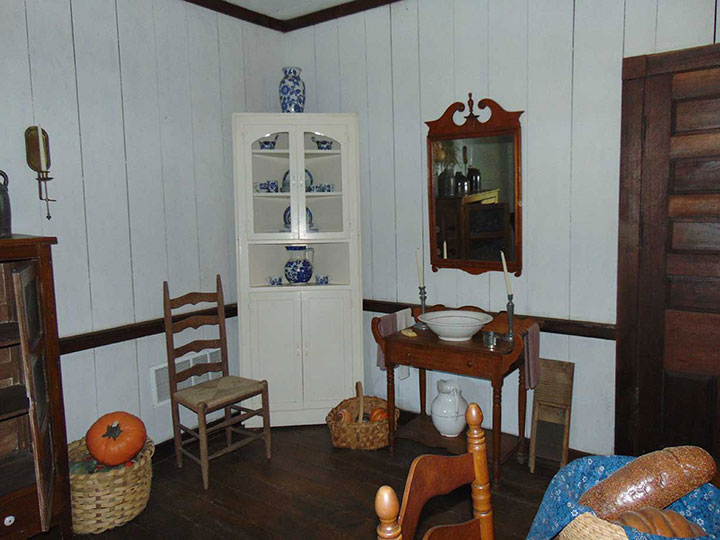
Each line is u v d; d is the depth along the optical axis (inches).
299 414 138.6
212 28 135.6
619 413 111.6
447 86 128.7
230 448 114.0
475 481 49.5
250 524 96.3
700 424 103.8
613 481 47.2
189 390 116.3
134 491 97.5
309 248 147.7
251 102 147.0
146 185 121.3
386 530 35.8
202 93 133.6
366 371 150.6
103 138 112.7
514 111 119.1
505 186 121.3
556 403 113.7
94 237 111.8
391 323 124.3
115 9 113.7
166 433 127.1
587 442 116.5
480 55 123.0
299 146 134.2
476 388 131.3
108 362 115.0
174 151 127.3
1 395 89.3
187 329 133.0
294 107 140.3
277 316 135.9
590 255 113.2
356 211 135.8
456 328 107.5
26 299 79.5
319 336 137.3
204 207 135.3
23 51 99.4
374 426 123.0
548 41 114.0
